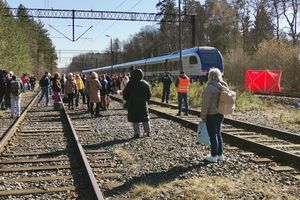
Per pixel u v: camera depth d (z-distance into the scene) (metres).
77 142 11.01
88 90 19.52
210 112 9.12
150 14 41.41
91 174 7.64
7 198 6.92
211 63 38.03
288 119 18.12
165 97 29.97
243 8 85.56
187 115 19.48
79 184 7.73
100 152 10.70
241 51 54.16
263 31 79.19
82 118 19.00
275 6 72.19
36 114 21.22
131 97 12.90
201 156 9.98
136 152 10.70
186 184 7.63
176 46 103.69
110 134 13.78
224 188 7.32
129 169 8.86
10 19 51.81
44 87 27.92
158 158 9.89
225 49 86.25
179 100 19.38
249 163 9.30
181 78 19.30
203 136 9.65
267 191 7.15
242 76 50.94
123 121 17.69
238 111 22.16
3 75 19.94
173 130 14.62
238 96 25.23
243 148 11.07
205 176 8.21
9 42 49.28
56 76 23.59
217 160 9.45
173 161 9.54
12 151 10.84
